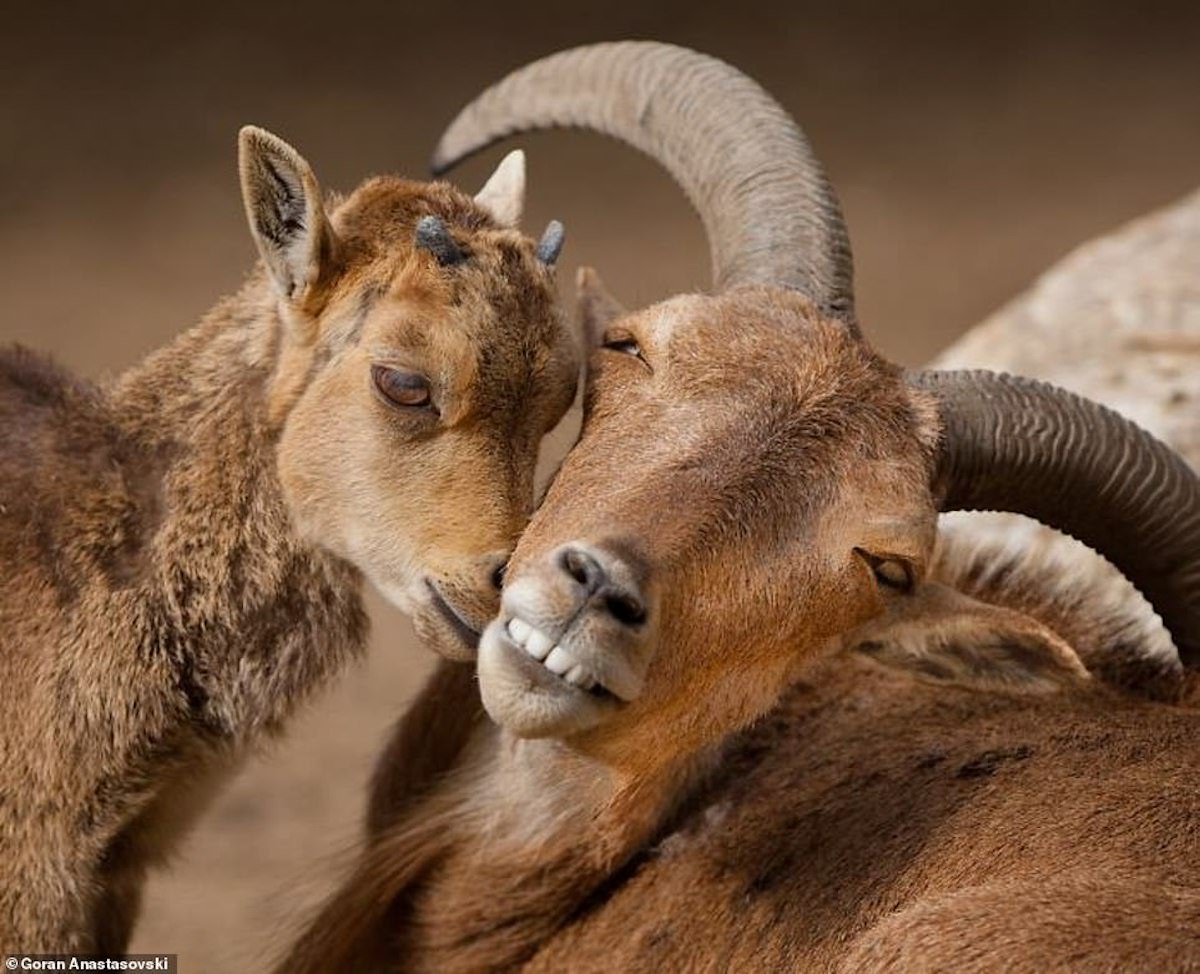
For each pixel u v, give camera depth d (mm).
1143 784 17484
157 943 28203
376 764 21188
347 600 20141
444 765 20391
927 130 69188
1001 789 17922
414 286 18297
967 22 78188
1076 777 17828
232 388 19906
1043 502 18266
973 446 17797
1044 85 73375
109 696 19734
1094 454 18062
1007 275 58500
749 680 17031
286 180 18859
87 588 19812
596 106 21656
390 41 71188
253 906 29172
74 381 21156
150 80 66500
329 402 18844
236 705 20219
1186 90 73250
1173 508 18375
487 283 18266
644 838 18812
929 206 63344
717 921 18109
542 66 22203
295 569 19891
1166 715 18891
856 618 17078
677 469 16594
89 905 20250
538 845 18734
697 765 18844
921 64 74312
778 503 16578
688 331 17547
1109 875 16375
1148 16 79750
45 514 20031
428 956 19641
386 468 18562
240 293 20703
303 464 19062
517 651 15391
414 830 19547
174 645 19938
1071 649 17797
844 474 16844
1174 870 16422
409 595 18750
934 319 55344
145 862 21094
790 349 17359
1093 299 30531
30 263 54625
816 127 69000
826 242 19172
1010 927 15609
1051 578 20734
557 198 62312
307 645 20188
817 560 16625
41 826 19703
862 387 17281
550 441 23609
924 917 16094
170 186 59594
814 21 77125
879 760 18750
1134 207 63625
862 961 16156
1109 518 18422
